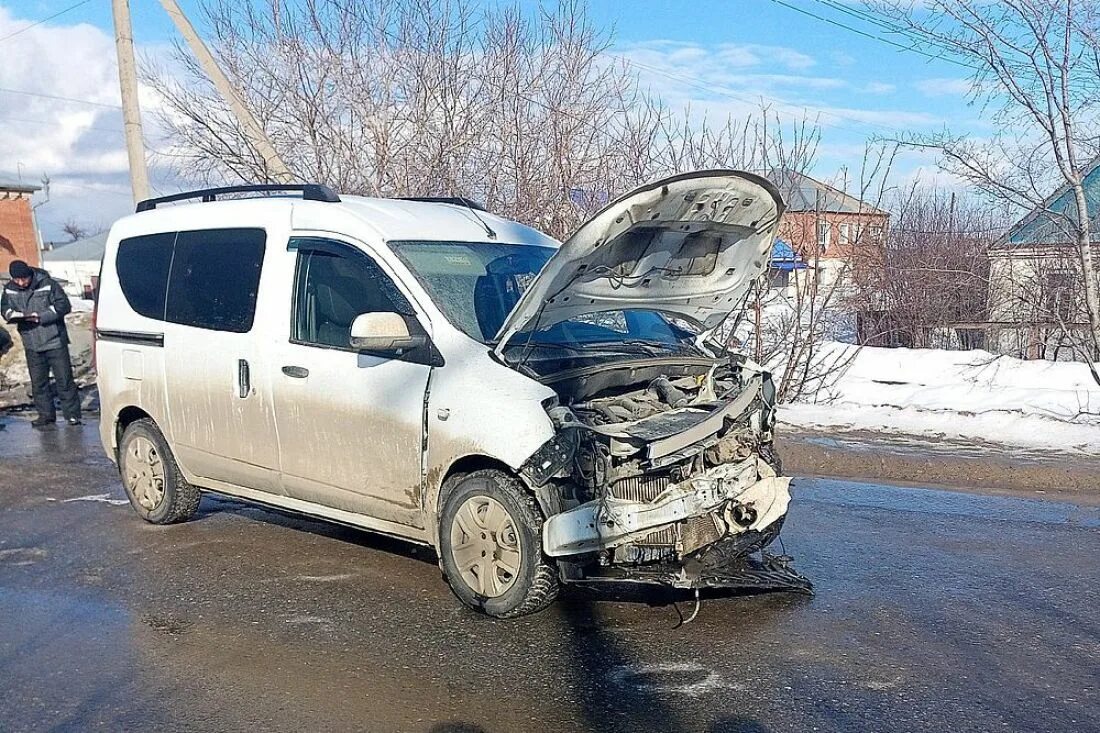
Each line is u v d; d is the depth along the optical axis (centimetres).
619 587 549
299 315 584
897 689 416
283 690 423
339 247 575
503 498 488
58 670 449
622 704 405
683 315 597
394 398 526
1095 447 887
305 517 609
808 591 534
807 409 1090
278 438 589
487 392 489
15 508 766
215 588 561
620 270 519
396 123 1394
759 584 505
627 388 555
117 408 707
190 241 667
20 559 627
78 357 1546
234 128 1404
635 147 1293
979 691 414
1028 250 1472
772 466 579
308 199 614
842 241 1551
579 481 475
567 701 408
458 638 479
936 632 481
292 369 575
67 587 569
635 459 484
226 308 625
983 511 720
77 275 5988
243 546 647
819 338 1228
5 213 3425
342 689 423
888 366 1335
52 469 923
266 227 619
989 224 1728
